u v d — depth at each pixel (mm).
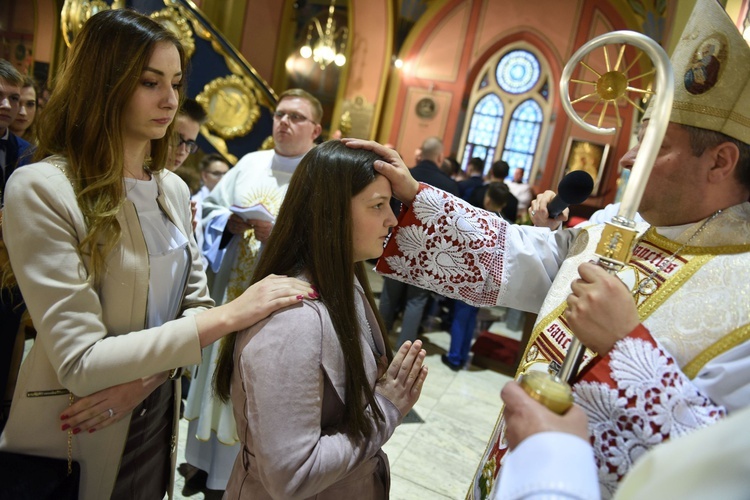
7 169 2088
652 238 995
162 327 1014
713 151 872
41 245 973
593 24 10406
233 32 8594
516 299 1263
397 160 1168
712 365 791
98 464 1111
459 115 11414
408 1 10945
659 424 727
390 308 4113
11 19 7238
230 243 2340
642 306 906
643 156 744
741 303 816
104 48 1043
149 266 1141
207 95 4637
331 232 1002
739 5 2066
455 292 1279
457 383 3787
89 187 1022
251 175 2438
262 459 870
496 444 1041
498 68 11453
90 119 1049
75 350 970
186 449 2156
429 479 2494
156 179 1297
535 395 653
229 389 1106
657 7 8672
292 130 2355
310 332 920
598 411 764
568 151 10734
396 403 1046
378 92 10961
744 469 376
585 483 546
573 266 1097
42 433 1070
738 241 885
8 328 1727
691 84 884
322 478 881
